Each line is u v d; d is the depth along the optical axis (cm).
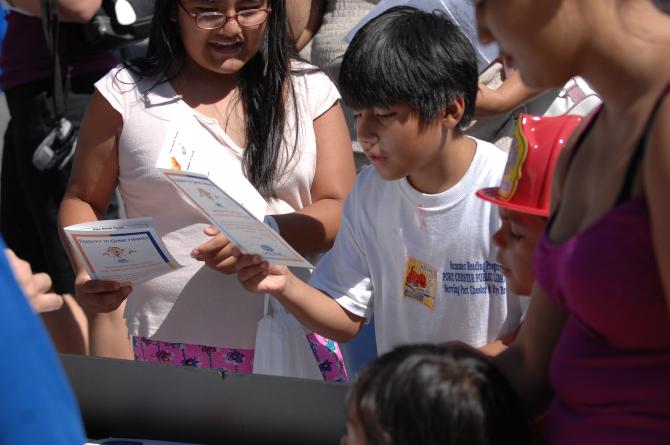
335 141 314
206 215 261
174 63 304
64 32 395
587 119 180
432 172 248
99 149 303
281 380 223
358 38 241
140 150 298
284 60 304
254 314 306
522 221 213
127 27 381
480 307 253
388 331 268
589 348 164
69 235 271
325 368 302
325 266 276
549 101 355
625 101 157
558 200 182
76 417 154
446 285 254
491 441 166
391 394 167
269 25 302
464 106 244
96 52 404
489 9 158
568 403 170
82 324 413
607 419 162
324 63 378
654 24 155
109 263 278
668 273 145
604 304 155
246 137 303
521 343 193
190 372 229
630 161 154
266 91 303
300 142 306
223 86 306
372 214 262
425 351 174
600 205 161
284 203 311
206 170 273
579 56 158
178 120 281
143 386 233
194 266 302
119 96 300
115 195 418
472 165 247
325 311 269
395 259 260
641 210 151
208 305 304
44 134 394
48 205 400
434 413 164
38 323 152
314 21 386
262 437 228
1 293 146
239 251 269
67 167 395
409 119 237
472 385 167
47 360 150
